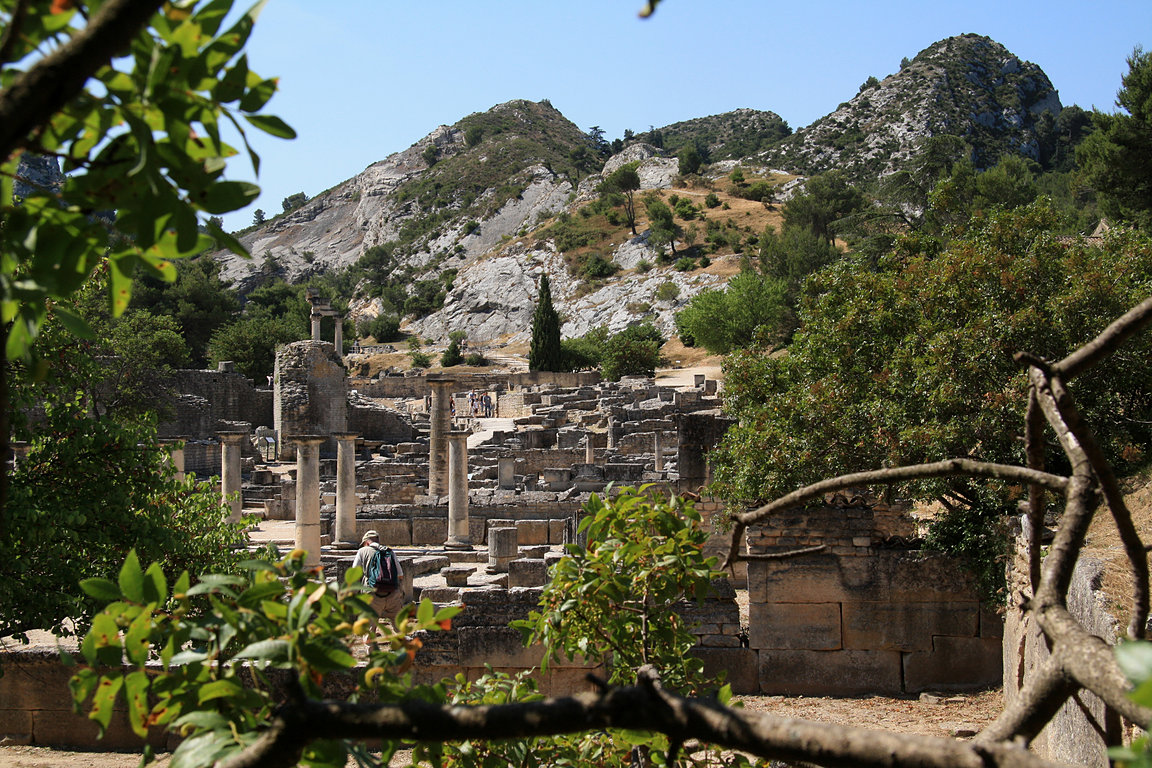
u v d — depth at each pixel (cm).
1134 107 4334
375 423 6259
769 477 2020
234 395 6450
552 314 9600
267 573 487
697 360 9794
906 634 1733
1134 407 1997
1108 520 1548
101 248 324
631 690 293
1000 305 1973
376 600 1781
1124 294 1850
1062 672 305
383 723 309
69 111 301
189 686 439
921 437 1789
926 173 8388
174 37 298
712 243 15112
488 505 3331
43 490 1311
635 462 4338
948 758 247
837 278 2348
